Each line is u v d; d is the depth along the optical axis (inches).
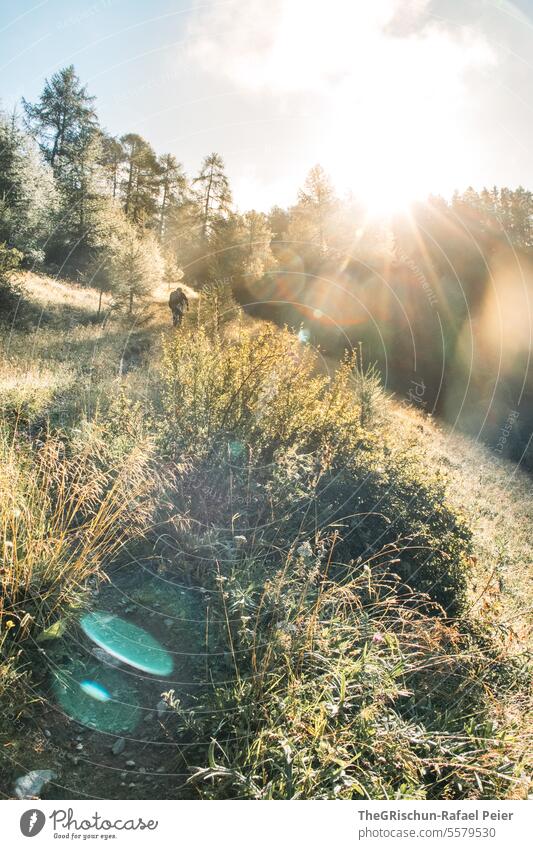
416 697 111.9
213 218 593.6
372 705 97.4
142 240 636.1
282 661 105.3
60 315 529.3
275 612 114.0
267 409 184.4
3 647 99.2
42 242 682.8
